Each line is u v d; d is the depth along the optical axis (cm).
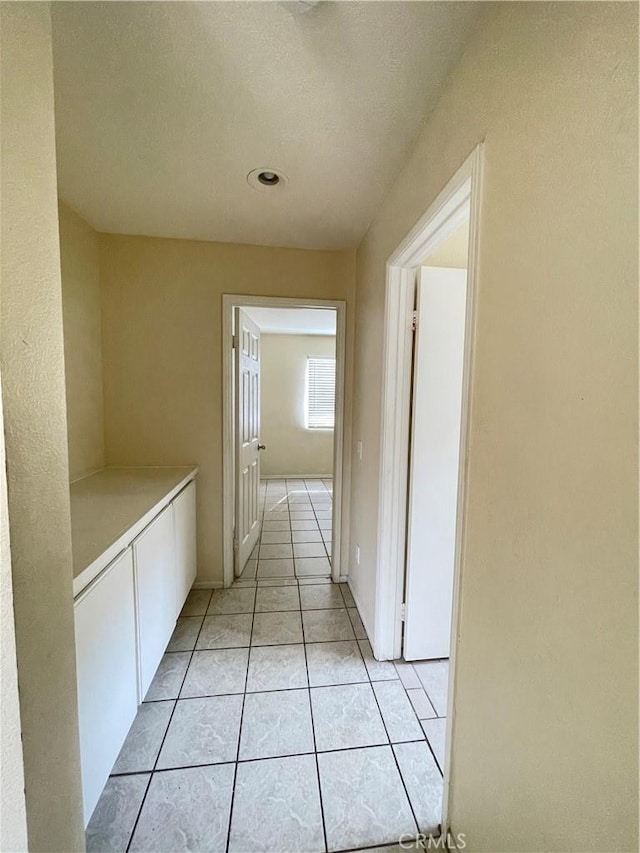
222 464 242
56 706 67
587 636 58
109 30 92
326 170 151
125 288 224
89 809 101
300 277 237
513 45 76
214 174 155
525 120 72
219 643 195
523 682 74
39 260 61
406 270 166
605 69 54
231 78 106
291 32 91
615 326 52
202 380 236
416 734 143
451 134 104
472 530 94
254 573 272
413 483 173
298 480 564
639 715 49
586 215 57
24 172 57
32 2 59
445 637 183
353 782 124
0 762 47
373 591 193
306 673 174
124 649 125
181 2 85
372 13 86
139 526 134
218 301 232
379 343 183
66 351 188
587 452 57
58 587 67
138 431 233
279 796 120
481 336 89
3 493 48
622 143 51
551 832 66
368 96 112
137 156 144
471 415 94
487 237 86
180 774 126
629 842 51
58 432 67
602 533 55
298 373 567
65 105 117
